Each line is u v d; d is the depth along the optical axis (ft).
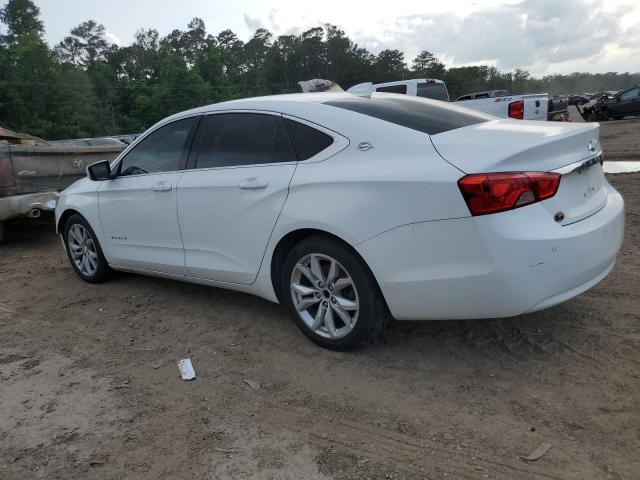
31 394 10.97
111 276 18.19
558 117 54.19
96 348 13.07
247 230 12.56
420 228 9.92
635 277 14.89
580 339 11.64
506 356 11.21
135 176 15.61
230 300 15.66
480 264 9.52
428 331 12.53
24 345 13.48
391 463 8.29
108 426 9.70
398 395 10.12
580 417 9.05
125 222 15.90
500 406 9.53
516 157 9.58
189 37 415.44
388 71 388.78
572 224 10.09
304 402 10.13
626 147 43.98
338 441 8.91
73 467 8.63
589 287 10.45
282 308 14.76
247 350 12.42
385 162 10.61
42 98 237.86
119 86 301.84
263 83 376.68
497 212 9.36
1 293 17.88
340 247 11.00
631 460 7.98
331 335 11.71
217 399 10.43
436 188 9.68
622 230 11.50
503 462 8.13
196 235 13.88
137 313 15.20
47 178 23.77
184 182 13.93
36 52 242.17
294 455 8.63
